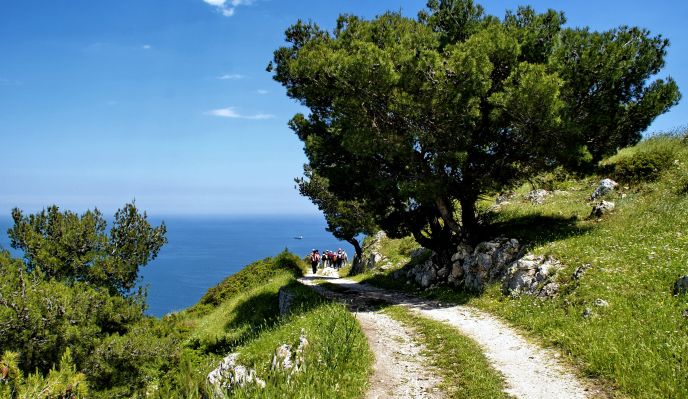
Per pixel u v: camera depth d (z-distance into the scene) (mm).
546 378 10609
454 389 10492
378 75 19953
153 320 17906
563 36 21953
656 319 12195
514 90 19344
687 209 20312
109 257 18156
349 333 13102
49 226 17719
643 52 20953
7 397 6680
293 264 48250
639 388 9148
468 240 25391
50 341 13789
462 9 24469
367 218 45375
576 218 25328
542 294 16984
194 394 10406
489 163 23594
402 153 22047
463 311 18891
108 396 14445
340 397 10078
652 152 28656
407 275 31266
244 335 22703
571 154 20719
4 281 14062
